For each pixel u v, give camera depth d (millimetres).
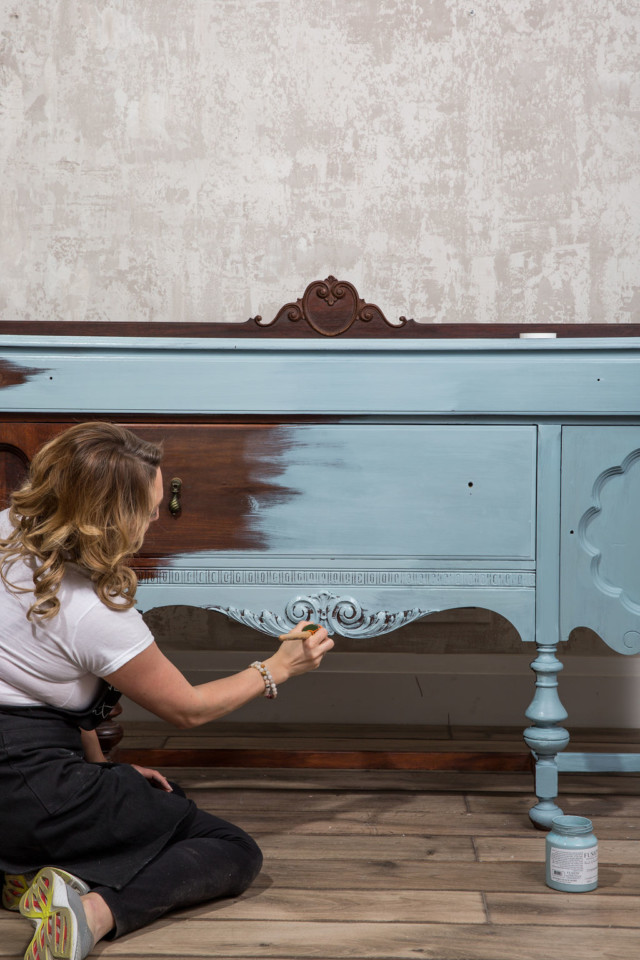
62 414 1920
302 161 2684
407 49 2650
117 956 1388
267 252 2705
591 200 2662
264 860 1783
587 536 1936
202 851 1546
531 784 2279
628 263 2670
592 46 2633
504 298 2688
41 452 1496
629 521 1929
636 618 1931
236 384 1898
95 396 1899
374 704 2771
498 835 1926
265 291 2715
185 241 2705
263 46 2662
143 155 2688
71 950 1287
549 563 1926
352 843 1878
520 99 2650
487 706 2756
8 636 1453
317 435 1922
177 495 1923
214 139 2682
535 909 1565
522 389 1890
